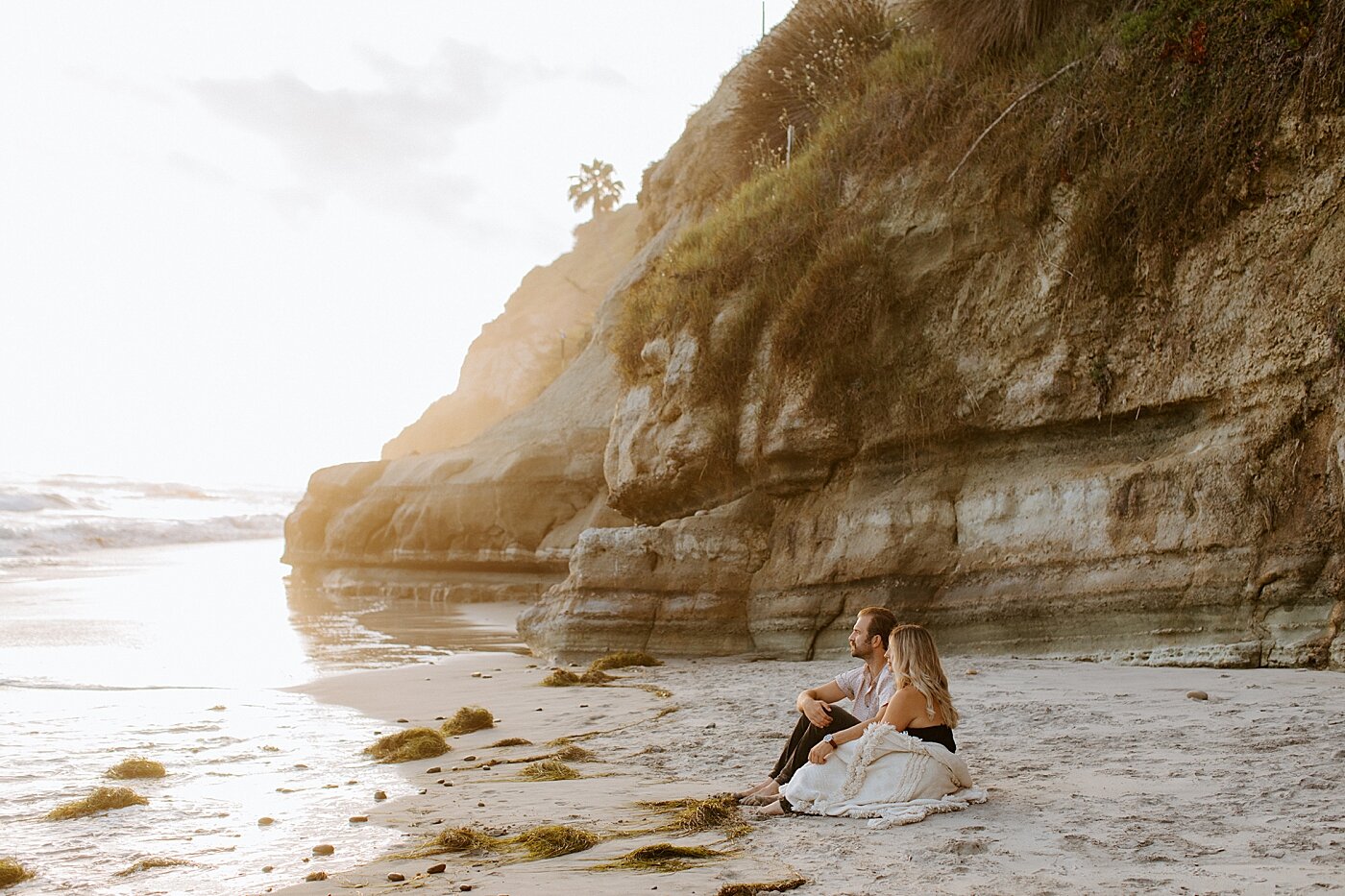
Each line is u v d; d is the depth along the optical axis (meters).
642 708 9.11
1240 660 8.96
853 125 14.13
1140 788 5.05
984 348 11.61
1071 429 11.01
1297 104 9.36
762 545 13.16
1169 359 10.12
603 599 13.38
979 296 11.75
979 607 11.02
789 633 12.41
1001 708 7.53
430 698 10.70
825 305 12.64
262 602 24.69
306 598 25.80
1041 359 11.10
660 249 26.11
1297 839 4.02
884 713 5.21
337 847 5.07
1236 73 9.86
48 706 10.62
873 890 3.75
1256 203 9.62
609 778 6.39
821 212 13.68
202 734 8.94
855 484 12.49
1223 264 9.80
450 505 25.30
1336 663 8.43
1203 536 9.42
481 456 25.86
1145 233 10.32
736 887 3.82
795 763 5.40
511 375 72.62
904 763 5.04
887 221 12.61
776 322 13.31
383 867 4.59
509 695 10.57
